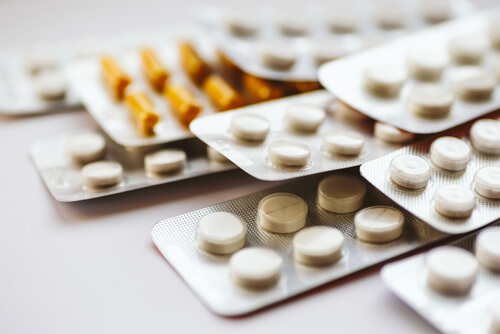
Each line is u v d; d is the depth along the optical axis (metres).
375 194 0.23
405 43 0.27
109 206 0.23
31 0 0.35
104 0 0.35
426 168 0.22
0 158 0.25
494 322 0.19
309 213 0.23
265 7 0.34
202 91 0.28
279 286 0.20
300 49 0.28
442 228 0.21
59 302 0.20
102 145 0.25
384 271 0.20
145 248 0.22
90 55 0.30
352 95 0.25
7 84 0.29
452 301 0.20
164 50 0.30
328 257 0.21
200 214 0.23
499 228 0.21
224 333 0.20
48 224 0.23
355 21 0.30
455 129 0.24
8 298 0.21
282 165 0.22
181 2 0.35
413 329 0.20
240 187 0.24
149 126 0.25
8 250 0.22
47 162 0.25
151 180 0.24
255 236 0.22
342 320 0.20
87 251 0.22
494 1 0.33
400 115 0.24
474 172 0.22
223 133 0.24
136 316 0.20
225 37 0.28
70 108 0.28
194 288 0.20
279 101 0.25
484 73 0.25
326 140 0.23
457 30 0.28
